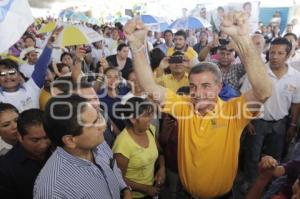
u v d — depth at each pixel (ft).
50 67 13.57
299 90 11.39
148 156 8.13
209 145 6.25
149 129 8.80
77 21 31.55
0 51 6.69
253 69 5.20
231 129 6.26
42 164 6.29
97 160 5.50
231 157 6.37
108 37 29.01
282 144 12.09
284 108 11.53
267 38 27.58
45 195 4.69
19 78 9.87
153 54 14.74
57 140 4.95
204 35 24.99
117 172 6.31
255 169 12.16
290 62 15.65
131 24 6.01
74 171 4.94
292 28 33.83
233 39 5.20
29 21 7.17
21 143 6.11
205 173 6.37
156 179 8.87
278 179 5.86
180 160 6.75
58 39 11.67
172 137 8.41
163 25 28.96
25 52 17.65
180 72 12.04
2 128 6.89
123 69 16.28
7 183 5.92
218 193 6.57
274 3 43.47
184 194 7.08
